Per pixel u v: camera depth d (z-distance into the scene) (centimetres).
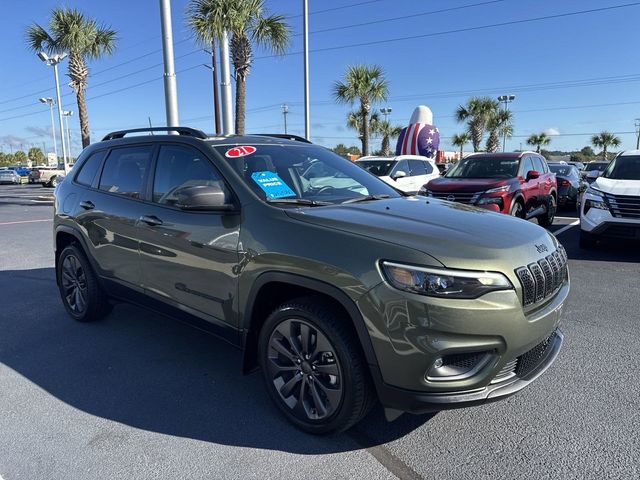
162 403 326
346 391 262
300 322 281
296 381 289
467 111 3409
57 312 517
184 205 302
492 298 238
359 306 247
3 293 595
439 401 240
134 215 386
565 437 282
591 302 537
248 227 301
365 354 251
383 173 1251
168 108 1151
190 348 418
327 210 301
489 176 977
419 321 234
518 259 256
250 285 296
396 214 300
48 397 335
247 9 1426
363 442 280
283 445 277
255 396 335
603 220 766
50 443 280
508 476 249
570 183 1433
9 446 278
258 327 311
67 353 409
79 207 450
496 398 251
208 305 330
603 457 263
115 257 411
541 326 262
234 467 258
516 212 940
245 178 326
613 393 333
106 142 460
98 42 2022
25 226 1277
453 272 235
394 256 243
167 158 378
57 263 501
